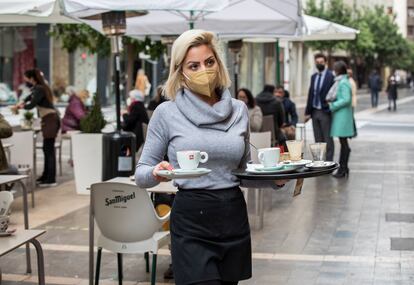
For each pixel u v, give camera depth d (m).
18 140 10.45
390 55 71.50
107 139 10.51
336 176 13.45
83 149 11.52
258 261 7.39
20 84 32.47
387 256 7.58
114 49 10.67
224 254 3.98
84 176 11.59
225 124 4.02
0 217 5.14
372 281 6.66
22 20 11.44
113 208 5.75
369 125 27.59
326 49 44.56
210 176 3.96
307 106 13.51
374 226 9.10
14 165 10.16
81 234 8.68
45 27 32.34
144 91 26.80
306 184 12.61
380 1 87.75
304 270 7.04
